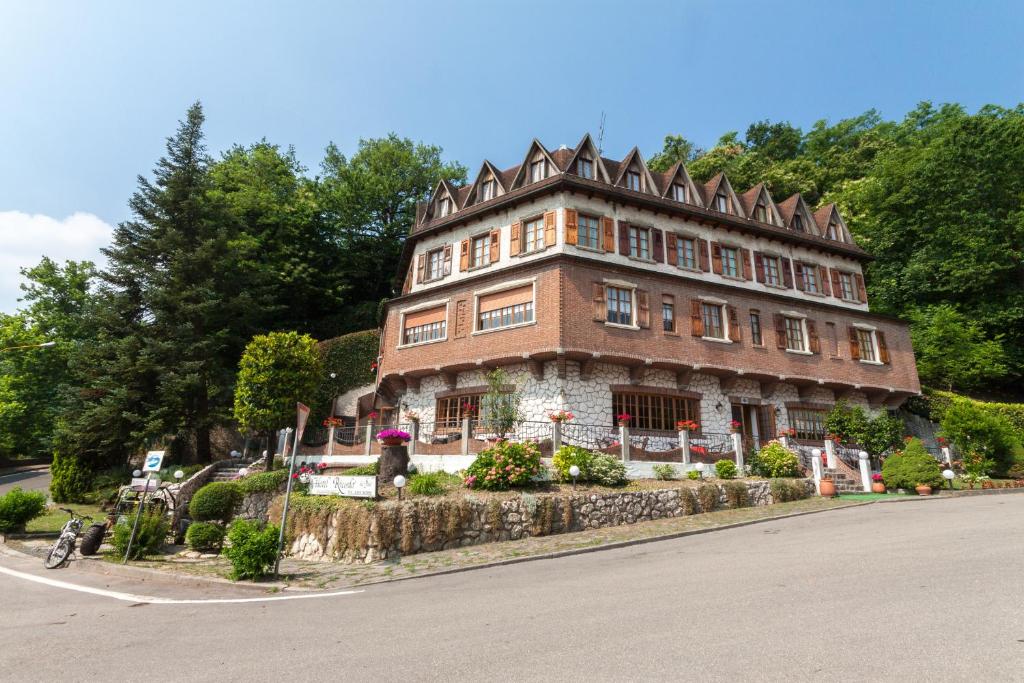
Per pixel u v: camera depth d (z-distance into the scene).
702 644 5.29
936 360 31.62
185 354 24.42
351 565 12.01
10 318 39.03
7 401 37.34
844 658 4.70
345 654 5.73
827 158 50.88
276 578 10.88
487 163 24.53
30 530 17.47
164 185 27.59
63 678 5.38
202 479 20.36
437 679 4.81
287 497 11.42
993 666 4.39
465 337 21.89
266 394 20.97
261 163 41.88
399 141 48.62
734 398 23.00
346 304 42.81
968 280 33.25
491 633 6.18
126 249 26.11
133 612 8.38
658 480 17.00
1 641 6.82
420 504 12.88
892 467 19.14
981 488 18.89
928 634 5.20
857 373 25.56
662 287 22.06
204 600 9.22
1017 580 6.97
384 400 26.77
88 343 24.75
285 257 39.12
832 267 27.70
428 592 8.92
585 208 21.95
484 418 18.19
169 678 5.26
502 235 22.84
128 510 17.05
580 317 19.95
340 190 43.59
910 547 9.50
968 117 35.78
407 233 45.59
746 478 18.36
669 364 21.09
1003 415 26.89
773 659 4.77
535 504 13.83
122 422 23.00
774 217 26.86
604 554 11.38
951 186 34.84
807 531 12.14
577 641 5.65
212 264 26.72
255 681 5.05
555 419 17.02
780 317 24.53
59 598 9.59
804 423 24.44
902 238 36.91
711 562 9.57
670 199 23.78
